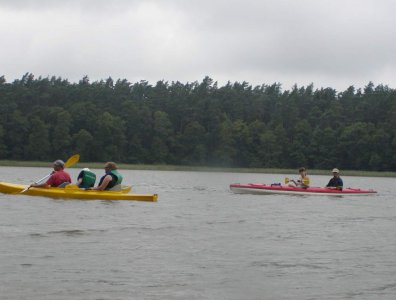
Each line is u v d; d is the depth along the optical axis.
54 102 94.31
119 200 16.52
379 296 6.69
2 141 80.06
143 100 102.38
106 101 96.06
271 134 87.00
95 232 10.37
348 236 11.14
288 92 111.06
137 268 7.65
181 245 9.43
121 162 85.88
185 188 27.73
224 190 26.27
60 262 7.80
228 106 102.25
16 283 6.70
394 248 9.82
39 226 10.77
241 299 6.44
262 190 23.22
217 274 7.50
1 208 13.28
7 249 8.49
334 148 86.69
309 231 11.69
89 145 82.56
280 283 7.14
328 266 8.16
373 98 102.69
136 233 10.49
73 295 6.35
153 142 87.56
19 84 97.38
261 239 10.38
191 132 88.06
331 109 95.44
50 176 16.83
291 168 87.06
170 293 6.57
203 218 13.38
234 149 86.62
